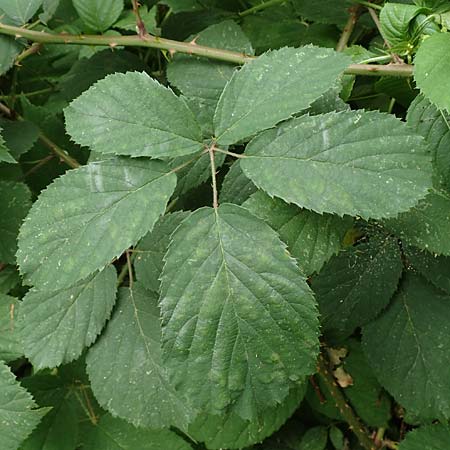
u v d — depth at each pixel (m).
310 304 0.31
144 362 0.40
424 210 0.37
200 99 0.42
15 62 0.47
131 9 0.51
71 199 0.33
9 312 0.43
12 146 0.49
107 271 0.40
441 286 0.44
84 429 0.49
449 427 0.48
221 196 0.35
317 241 0.34
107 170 0.34
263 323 0.32
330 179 0.31
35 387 0.48
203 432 0.51
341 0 0.49
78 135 0.34
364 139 0.32
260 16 0.52
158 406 0.40
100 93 0.35
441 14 0.38
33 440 0.46
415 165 0.31
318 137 0.32
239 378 0.32
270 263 0.31
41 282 0.32
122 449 0.48
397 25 0.38
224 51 0.42
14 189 0.47
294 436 0.58
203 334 0.32
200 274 0.32
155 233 0.40
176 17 0.52
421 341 0.46
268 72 0.34
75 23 0.51
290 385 0.32
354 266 0.45
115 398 0.40
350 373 0.54
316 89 0.33
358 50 0.42
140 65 0.52
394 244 0.44
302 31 0.50
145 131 0.34
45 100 0.59
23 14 0.45
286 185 0.32
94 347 0.40
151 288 0.40
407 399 0.47
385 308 0.47
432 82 0.34
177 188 0.37
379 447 0.55
